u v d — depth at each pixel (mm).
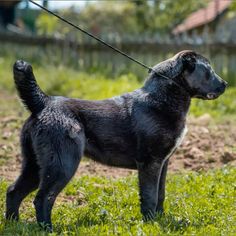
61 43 28234
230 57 21969
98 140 7441
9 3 39781
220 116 16578
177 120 7582
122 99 7711
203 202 8273
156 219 7438
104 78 23141
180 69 7578
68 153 7078
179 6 42875
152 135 7402
